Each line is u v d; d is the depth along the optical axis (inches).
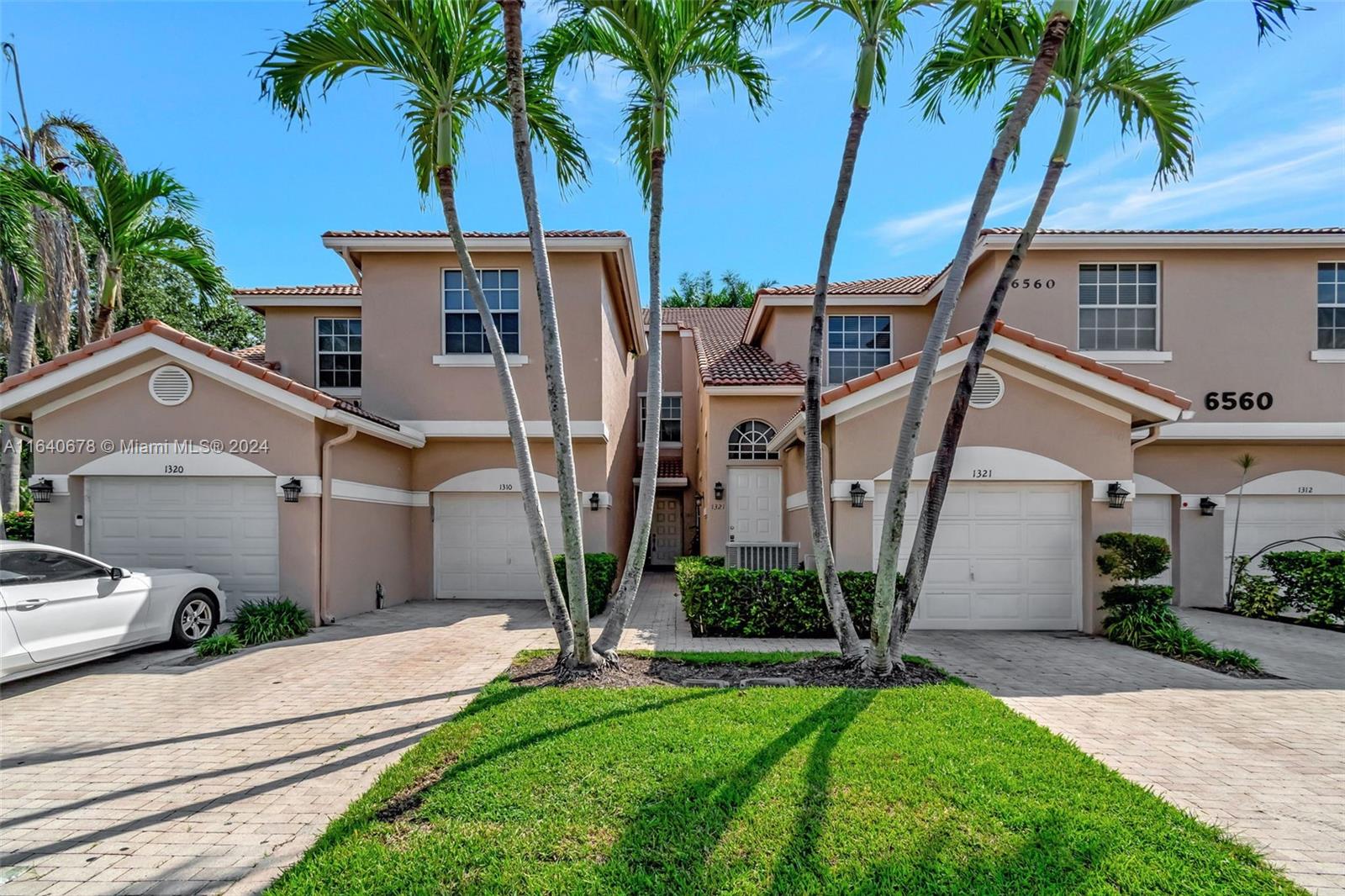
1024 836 146.1
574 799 162.4
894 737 201.5
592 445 530.0
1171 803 169.9
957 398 267.0
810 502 291.7
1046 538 410.0
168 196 495.2
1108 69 281.0
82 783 185.2
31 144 582.2
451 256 514.9
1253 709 246.8
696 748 192.2
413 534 528.1
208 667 307.0
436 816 156.0
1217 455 523.8
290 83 281.6
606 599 486.9
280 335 617.0
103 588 301.6
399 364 514.9
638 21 270.2
